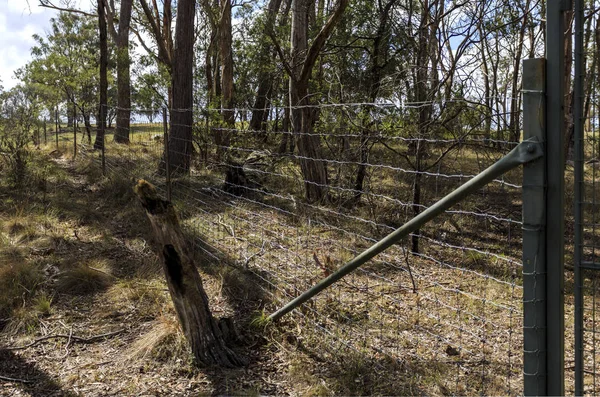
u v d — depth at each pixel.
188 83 10.62
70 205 7.77
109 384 3.37
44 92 16.39
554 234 1.90
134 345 3.84
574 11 1.88
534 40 12.82
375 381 3.24
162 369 3.53
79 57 18.84
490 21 9.94
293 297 4.50
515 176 6.15
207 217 6.88
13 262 5.22
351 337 3.82
